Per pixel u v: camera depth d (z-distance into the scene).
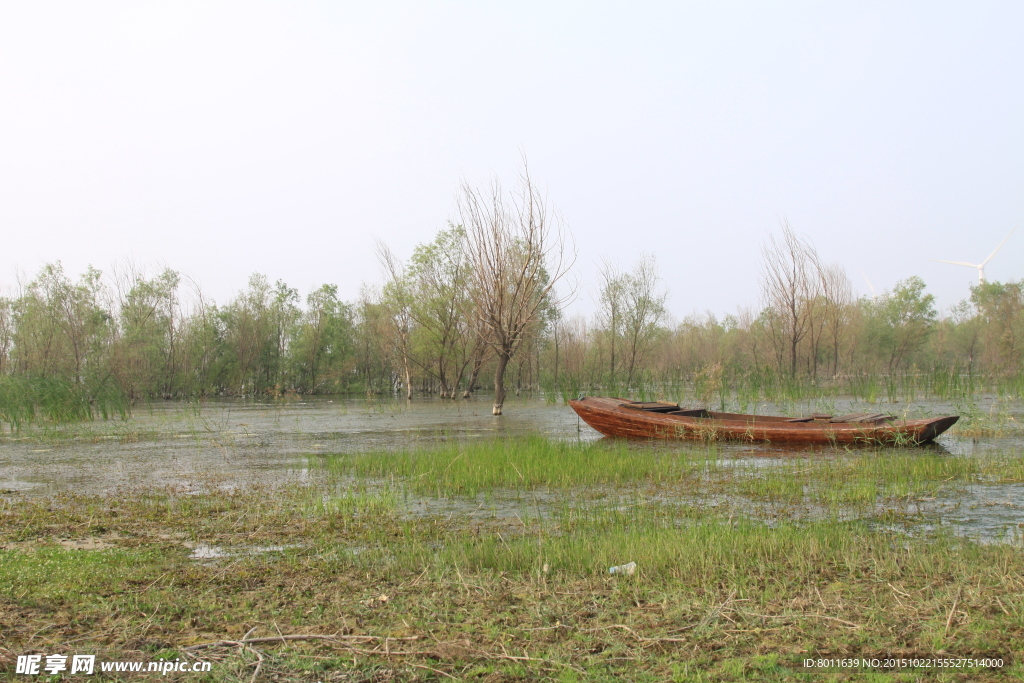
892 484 11.48
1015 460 13.32
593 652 4.95
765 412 26.50
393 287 40.56
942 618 5.42
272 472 13.83
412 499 10.89
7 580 6.74
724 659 4.80
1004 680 4.43
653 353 50.56
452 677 4.62
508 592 6.23
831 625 5.36
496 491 11.45
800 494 10.75
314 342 51.62
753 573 6.63
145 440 19.80
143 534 8.84
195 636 5.36
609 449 15.53
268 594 6.35
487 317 28.58
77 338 40.72
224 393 52.06
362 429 22.41
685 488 11.44
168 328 46.38
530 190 27.41
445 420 25.41
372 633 5.38
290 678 4.63
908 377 29.55
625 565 6.85
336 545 8.16
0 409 22.50
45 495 11.69
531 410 30.11
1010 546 7.39
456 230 39.72
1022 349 42.81
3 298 39.72
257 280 51.72
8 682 4.55
